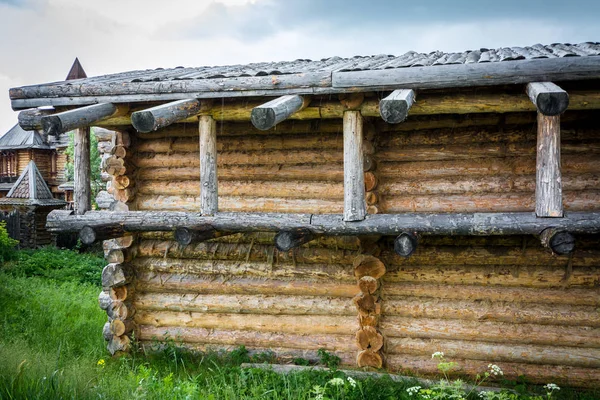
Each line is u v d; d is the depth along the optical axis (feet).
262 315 28.73
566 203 24.58
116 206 30.07
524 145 25.02
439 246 26.00
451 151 25.67
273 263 28.30
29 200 81.82
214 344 29.32
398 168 26.35
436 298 26.32
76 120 23.43
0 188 121.70
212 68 31.30
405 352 26.55
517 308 25.34
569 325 24.98
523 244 25.07
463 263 25.84
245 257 28.71
